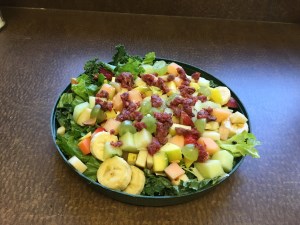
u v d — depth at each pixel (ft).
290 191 2.74
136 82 3.05
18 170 2.67
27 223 2.35
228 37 4.44
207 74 3.29
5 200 2.46
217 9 4.61
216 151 2.59
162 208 2.50
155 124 2.57
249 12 4.66
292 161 2.98
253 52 4.26
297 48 4.40
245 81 3.82
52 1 4.49
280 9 4.63
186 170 2.52
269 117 3.39
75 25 4.37
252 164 2.91
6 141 2.89
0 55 3.84
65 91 3.00
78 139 2.64
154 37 4.32
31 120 3.11
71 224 2.36
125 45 4.14
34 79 3.58
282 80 3.89
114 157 2.41
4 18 4.36
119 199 2.43
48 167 2.71
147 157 2.48
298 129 3.29
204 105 2.88
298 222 2.53
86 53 3.99
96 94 2.97
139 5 4.55
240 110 3.02
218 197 2.62
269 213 2.57
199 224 2.43
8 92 3.38
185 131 2.59
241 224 2.47
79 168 2.44
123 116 2.67
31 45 4.03
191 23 4.59
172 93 2.95
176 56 4.06
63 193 2.53
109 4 4.53
